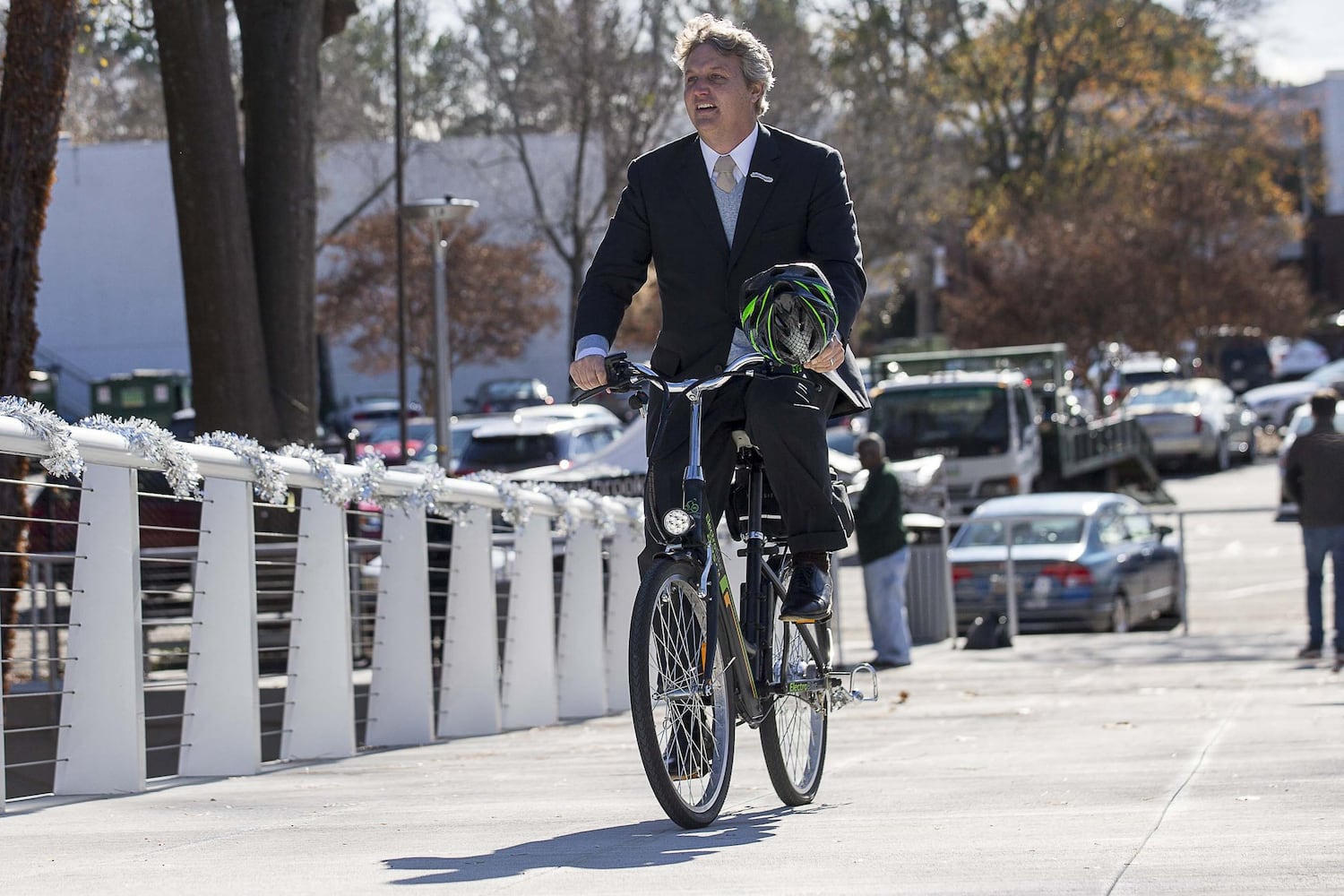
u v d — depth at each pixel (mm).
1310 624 39375
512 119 122375
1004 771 17672
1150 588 52750
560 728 26922
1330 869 10180
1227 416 119562
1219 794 14484
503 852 11977
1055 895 9562
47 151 33156
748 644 13789
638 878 10594
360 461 22875
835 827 13039
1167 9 140125
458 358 131875
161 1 42312
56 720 30188
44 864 11805
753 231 13695
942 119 139750
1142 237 131750
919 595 50969
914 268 155125
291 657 21953
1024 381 87812
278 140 45031
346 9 47375
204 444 19672
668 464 13219
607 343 13891
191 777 19312
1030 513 53781
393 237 128125
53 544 35781
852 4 135375
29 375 33156
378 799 15992
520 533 28172
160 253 153125
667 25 107938
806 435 13297
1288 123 157375
